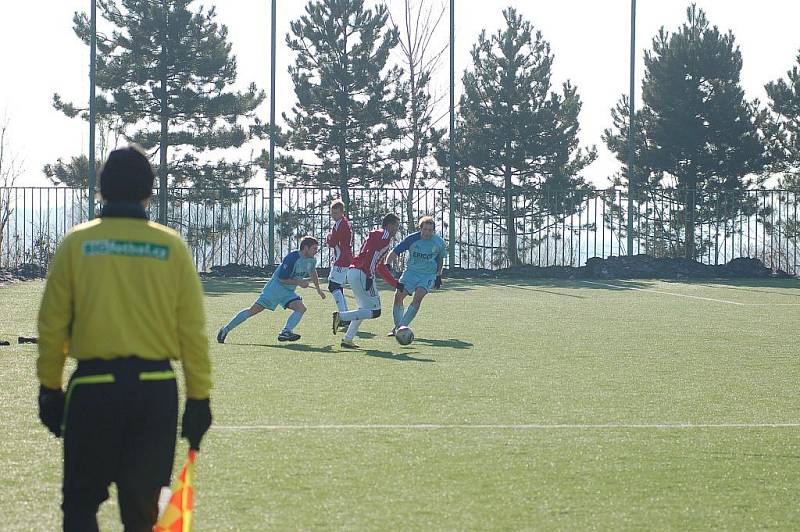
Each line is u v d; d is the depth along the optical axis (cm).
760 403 2131
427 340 3309
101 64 8962
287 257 3159
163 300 938
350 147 9625
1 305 4569
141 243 940
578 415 1972
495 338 3388
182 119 9225
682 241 9131
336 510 1293
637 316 4316
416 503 1330
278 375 2469
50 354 937
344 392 2219
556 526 1234
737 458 1616
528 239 9456
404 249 3209
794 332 3647
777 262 9012
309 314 4309
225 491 1377
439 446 1675
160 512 934
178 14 8888
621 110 9781
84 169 9056
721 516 1287
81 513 955
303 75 9569
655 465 1559
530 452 1641
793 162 9381
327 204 9081
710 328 3788
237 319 3166
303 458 1573
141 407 923
